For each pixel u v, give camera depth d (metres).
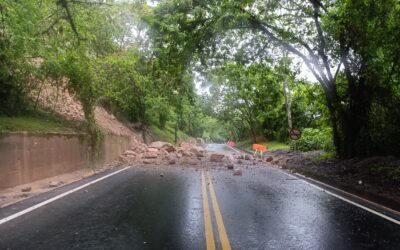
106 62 22.58
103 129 22.48
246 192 11.26
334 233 6.57
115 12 18.17
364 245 5.87
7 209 8.29
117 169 18.33
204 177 15.22
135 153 26.19
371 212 8.45
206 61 18.53
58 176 14.23
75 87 17.14
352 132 19.33
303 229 6.82
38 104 17.62
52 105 19.50
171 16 16.03
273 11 16.84
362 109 18.59
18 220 7.26
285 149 37.78
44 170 13.25
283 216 7.91
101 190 11.27
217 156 24.11
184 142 59.91
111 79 24.95
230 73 23.22
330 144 26.27
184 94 33.78
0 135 10.65
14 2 11.06
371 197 10.58
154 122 47.16
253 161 25.86
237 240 6.05
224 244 5.81
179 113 41.25
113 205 8.90
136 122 40.25
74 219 7.41
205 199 9.86
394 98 17.23
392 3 11.77
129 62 24.64
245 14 15.20
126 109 36.66
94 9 15.39
